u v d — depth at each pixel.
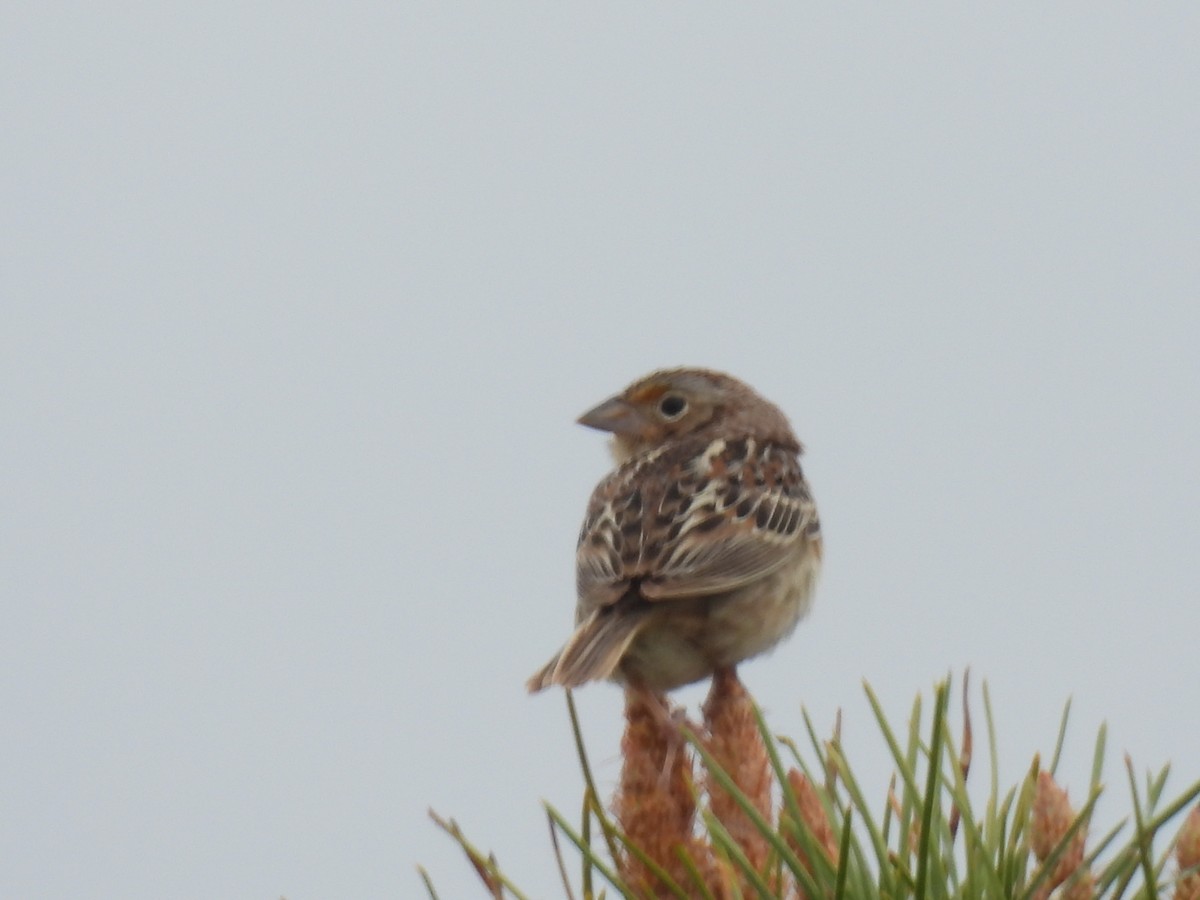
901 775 4.48
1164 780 4.52
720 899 5.13
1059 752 4.68
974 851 4.50
